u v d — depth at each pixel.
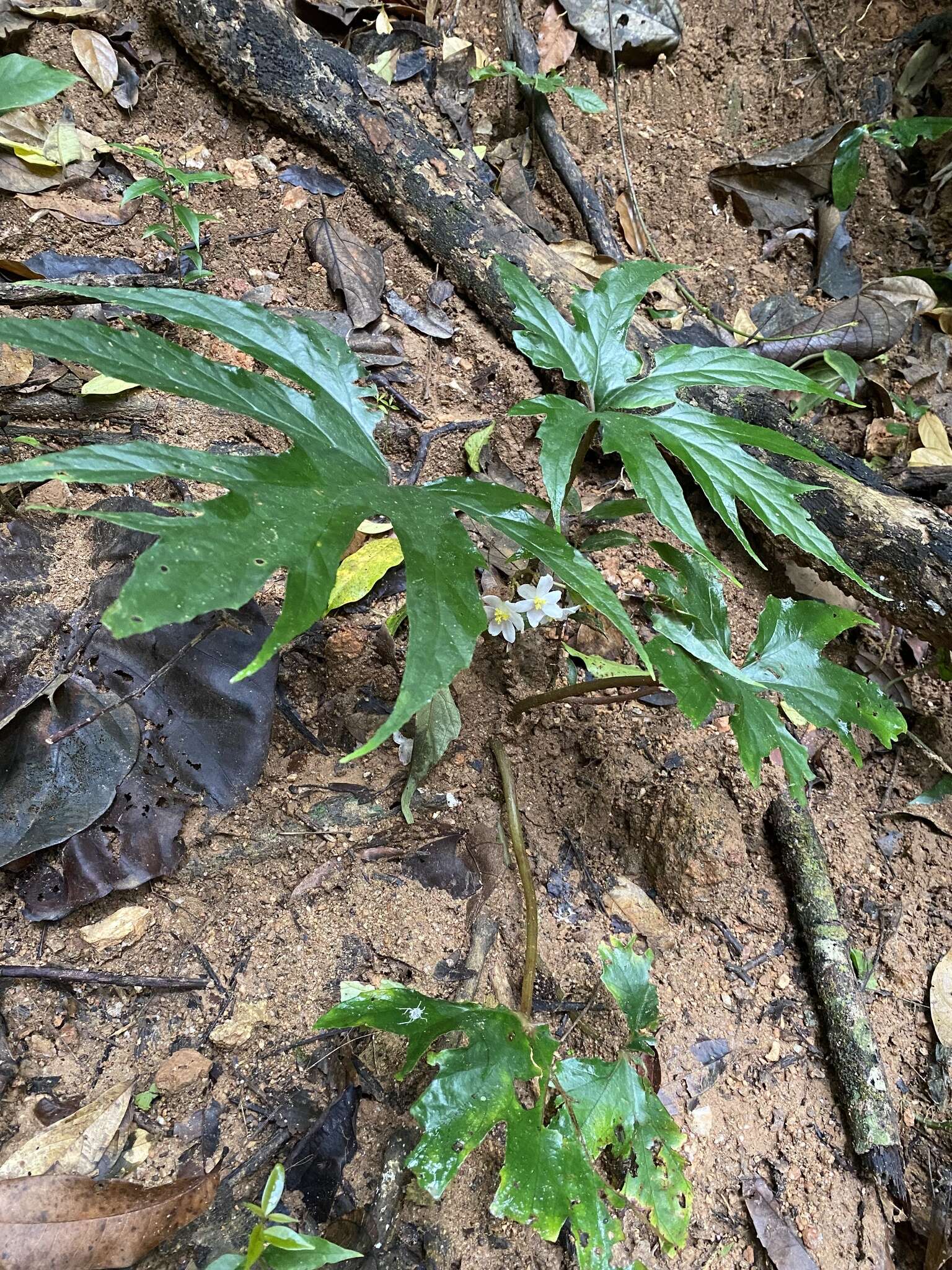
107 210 0.62
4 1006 0.43
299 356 0.40
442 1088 0.39
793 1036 0.50
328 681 0.53
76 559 0.51
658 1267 0.44
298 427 0.38
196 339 0.60
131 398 0.56
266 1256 0.34
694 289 0.78
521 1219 0.37
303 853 0.49
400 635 0.55
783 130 0.84
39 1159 0.40
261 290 0.63
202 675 0.49
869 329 0.73
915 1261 0.45
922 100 0.84
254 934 0.47
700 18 0.82
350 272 0.65
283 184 0.67
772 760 0.57
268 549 0.32
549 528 0.38
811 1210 0.46
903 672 0.63
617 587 0.61
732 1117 0.47
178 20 0.64
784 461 0.60
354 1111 0.43
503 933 0.50
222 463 0.34
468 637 0.33
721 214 0.81
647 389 0.44
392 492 0.37
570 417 0.41
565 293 0.66
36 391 0.55
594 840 0.54
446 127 0.74
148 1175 0.41
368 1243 0.41
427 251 0.68
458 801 0.52
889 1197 0.47
